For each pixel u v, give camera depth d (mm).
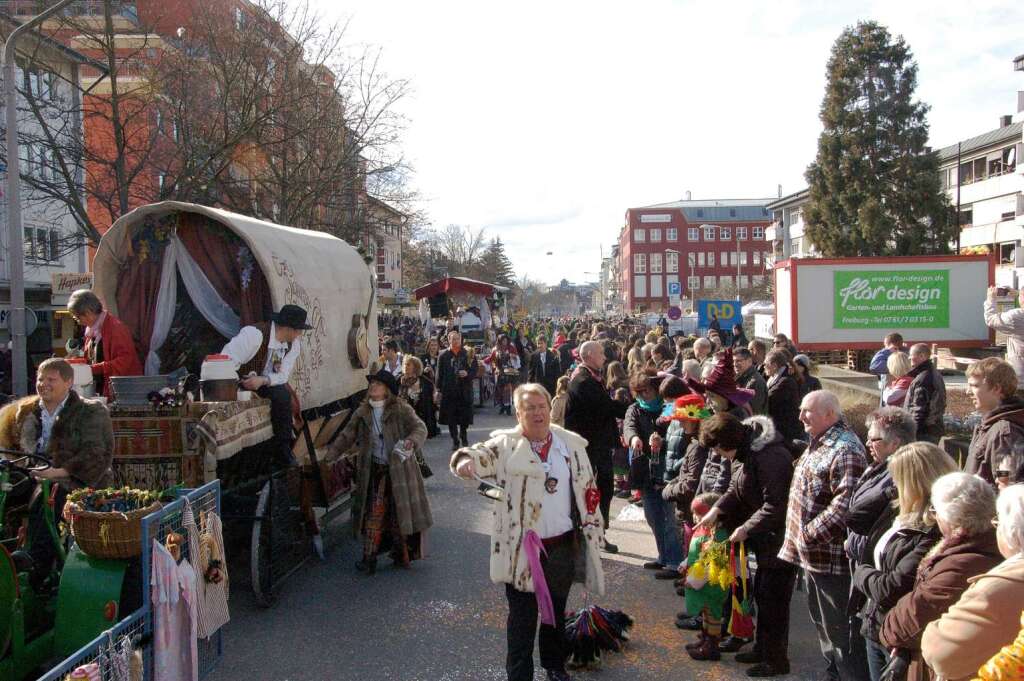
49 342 28266
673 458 7125
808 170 48688
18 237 13477
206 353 8352
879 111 46656
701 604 5613
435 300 30297
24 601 4691
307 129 23281
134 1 23641
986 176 50938
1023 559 2975
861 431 11422
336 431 9586
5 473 5293
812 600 4805
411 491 7605
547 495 4953
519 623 4887
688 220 122938
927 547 3738
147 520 4551
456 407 14375
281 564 7043
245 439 6695
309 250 9156
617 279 153375
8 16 19281
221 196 25000
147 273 8328
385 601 6859
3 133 19125
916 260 23906
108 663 4133
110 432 5480
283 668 5520
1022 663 2582
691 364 9438
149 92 21422
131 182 21547
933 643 3047
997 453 4969
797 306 24062
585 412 7895
